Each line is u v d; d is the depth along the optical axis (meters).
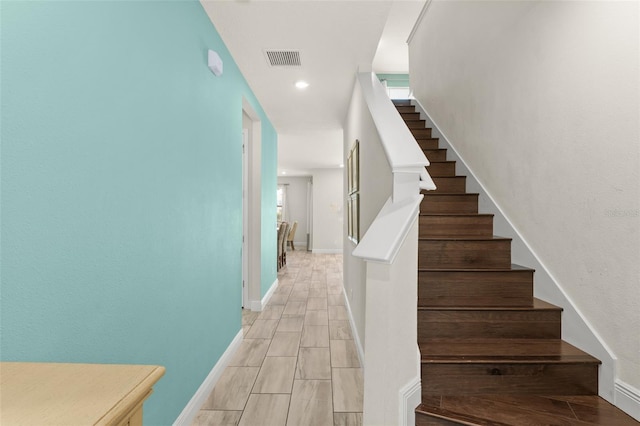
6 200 0.74
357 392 2.14
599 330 1.54
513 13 2.26
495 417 1.38
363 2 1.93
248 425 1.79
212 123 2.12
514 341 1.76
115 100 1.12
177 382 1.63
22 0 0.77
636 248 1.34
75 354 0.94
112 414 0.45
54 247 0.87
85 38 0.97
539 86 1.97
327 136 5.39
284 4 1.95
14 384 0.53
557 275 1.83
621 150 1.40
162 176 1.45
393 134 1.72
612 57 1.44
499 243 2.20
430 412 1.41
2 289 0.73
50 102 0.85
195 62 1.83
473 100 2.91
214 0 1.89
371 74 2.75
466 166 3.00
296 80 3.06
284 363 2.55
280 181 11.80
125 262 1.18
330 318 3.69
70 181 0.92
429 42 4.27
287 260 8.71
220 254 2.33
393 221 1.39
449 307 1.82
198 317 1.91
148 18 1.33
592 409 1.42
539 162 1.98
